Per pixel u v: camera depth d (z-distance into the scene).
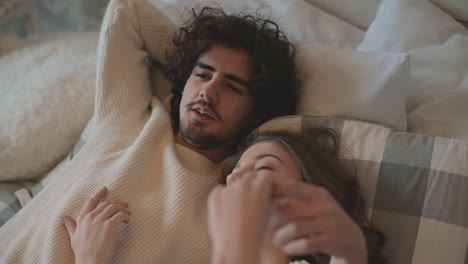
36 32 2.12
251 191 0.48
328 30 1.27
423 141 0.90
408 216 0.85
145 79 1.20
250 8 1.31
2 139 1.19
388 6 1.20
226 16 1.16
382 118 1.01
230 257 0.45
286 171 0.84
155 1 1.36
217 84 1.03
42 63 1.46
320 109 1.06
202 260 0.89
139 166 0.96
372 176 0.91
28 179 1.25
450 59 1.11
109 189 0.92
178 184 0.92
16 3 1.96
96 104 1.14
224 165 1.01
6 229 0.96
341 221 0.50
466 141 0.87
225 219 0.47
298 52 1.14
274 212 0.50
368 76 1.01
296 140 0.91
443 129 1.05
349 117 1.03
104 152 1.01
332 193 0.86
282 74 1.11
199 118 1.03
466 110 1.06
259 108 1.12
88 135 1.19
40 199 0.99
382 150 0.92
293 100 1.12
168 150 1.00
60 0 2.28
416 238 0.84
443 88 1.10
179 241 0.88
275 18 1.31
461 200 0.83
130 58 1.17
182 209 0.89
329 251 0.50
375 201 0.89
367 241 0.83
